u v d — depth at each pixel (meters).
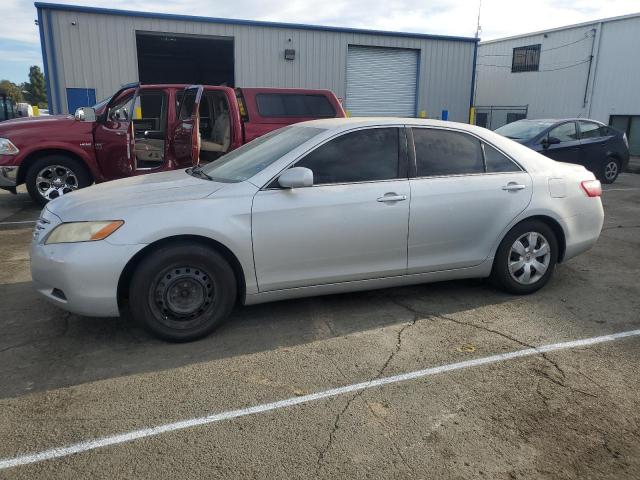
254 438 2.81
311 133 4.34
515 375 3.47
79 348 3.83
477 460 2.66
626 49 22.06
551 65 25.75
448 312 4.51
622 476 2.56
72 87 16.69
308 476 2.54
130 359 3.67
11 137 8.20
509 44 28.30
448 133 4.61
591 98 23.77
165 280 3.78
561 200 4.88
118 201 3.83
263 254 3.95
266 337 4.01
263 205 3.91
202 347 3.85
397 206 4.26
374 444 2.77
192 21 17.52
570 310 4.58
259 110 8.99
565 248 4.99
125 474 2.54
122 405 3.11
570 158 12.28
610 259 6.19
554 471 2.59
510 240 4.76
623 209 9.54
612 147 13.03
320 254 4.11
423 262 4.48
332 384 3.35
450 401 3.17
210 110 8.92
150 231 3.67
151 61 27.03
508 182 4.68
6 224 7.79
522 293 4.91
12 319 4.32
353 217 4.13
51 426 2.91
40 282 3.80
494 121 29.77
